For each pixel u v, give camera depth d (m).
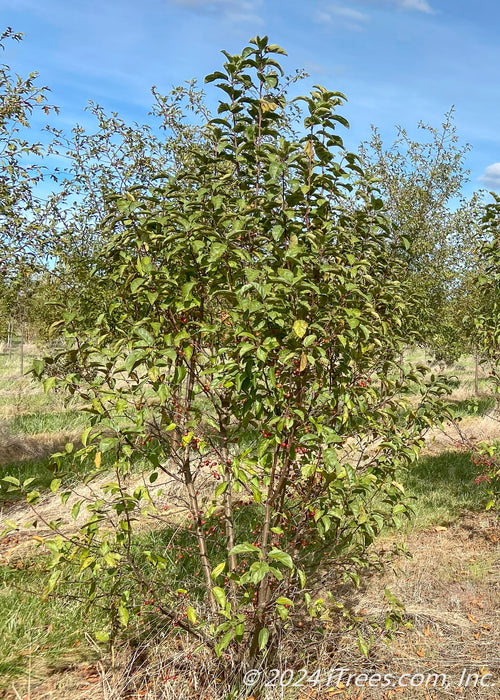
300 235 3.31
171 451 3.75
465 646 3.99
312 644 3.81
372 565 4.09
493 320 5.78
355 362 3.65
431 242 10.95
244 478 3.02
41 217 7.55
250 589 3.19
